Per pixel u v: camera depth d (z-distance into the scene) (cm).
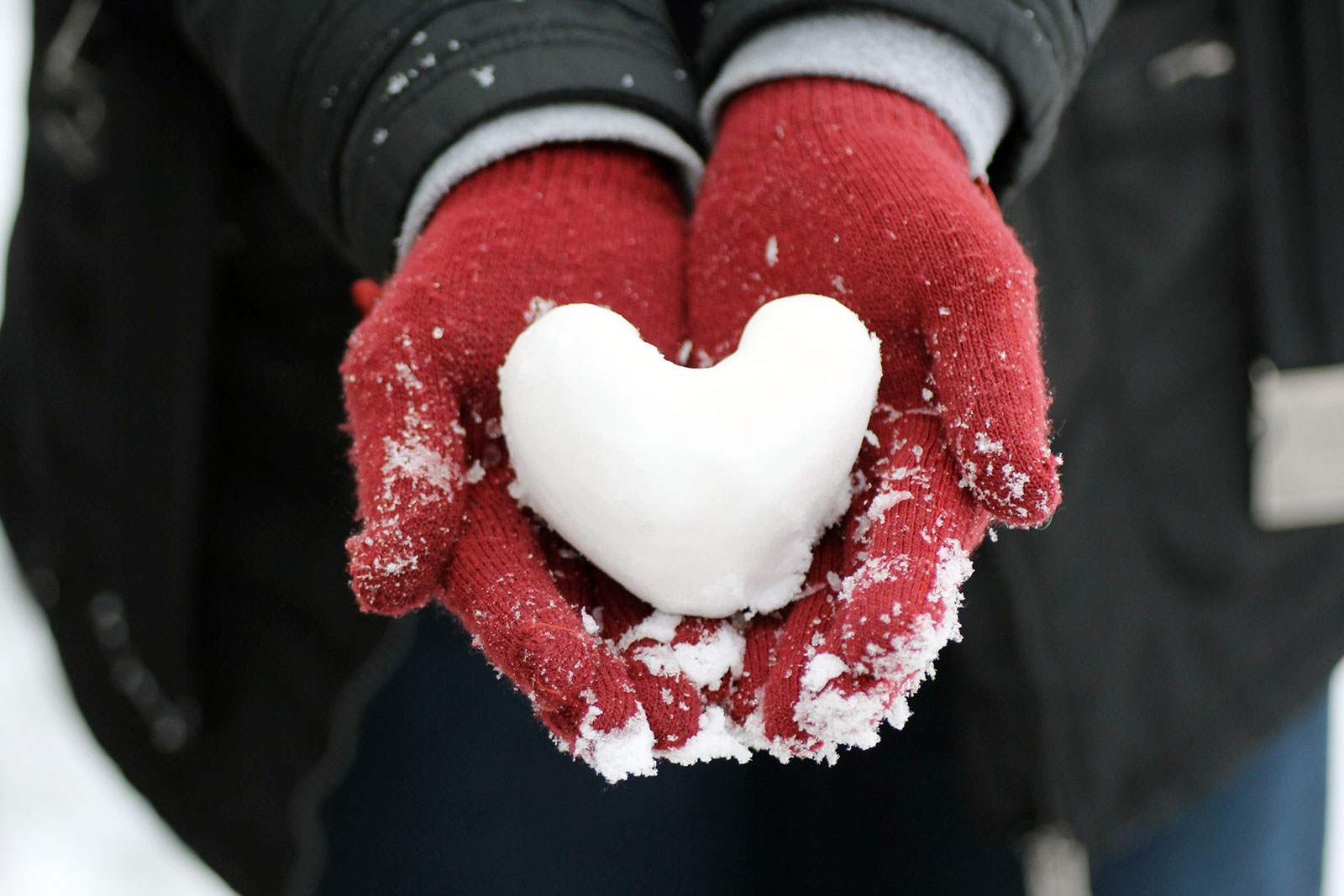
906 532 75
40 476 101
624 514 77
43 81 99
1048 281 96
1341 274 96
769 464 76
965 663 97
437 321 79
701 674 77
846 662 73
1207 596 98
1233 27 96
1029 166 85
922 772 102
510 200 82
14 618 200
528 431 78
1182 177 97
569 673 74
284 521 101
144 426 98
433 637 100
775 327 78
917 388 78
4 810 177
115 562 99
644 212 83
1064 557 96
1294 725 101
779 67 83
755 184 82
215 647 101
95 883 170
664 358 79
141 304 98
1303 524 98
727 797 104
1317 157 95
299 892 101
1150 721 98
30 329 100
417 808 101
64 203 99
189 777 102
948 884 102
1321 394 97
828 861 105
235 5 85
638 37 84
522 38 82
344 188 84
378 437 78
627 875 102
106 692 102
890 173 79
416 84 82
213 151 98
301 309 100
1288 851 102
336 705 99
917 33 82
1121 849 99
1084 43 83
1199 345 98
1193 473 98
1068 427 96
